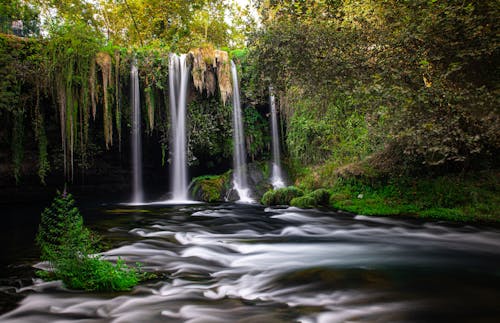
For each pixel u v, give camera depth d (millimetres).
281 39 9328
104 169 16125
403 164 11289
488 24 7066
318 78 9219
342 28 9023
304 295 4207
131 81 13891
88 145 14398
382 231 8461
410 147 8078
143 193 16766
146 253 6203
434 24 7102
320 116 13492
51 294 4164
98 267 4484
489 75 7594
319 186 13781
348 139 13969
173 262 5676
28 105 12586
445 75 6969
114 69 13352
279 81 10578
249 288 4469
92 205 13664
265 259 6016
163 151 14859
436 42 7465
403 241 7484
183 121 15047
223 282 4699
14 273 4984
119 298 4059
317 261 5863
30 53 12047
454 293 4262
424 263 5715
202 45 15461
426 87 7441
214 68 15250
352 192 12258
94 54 12797
